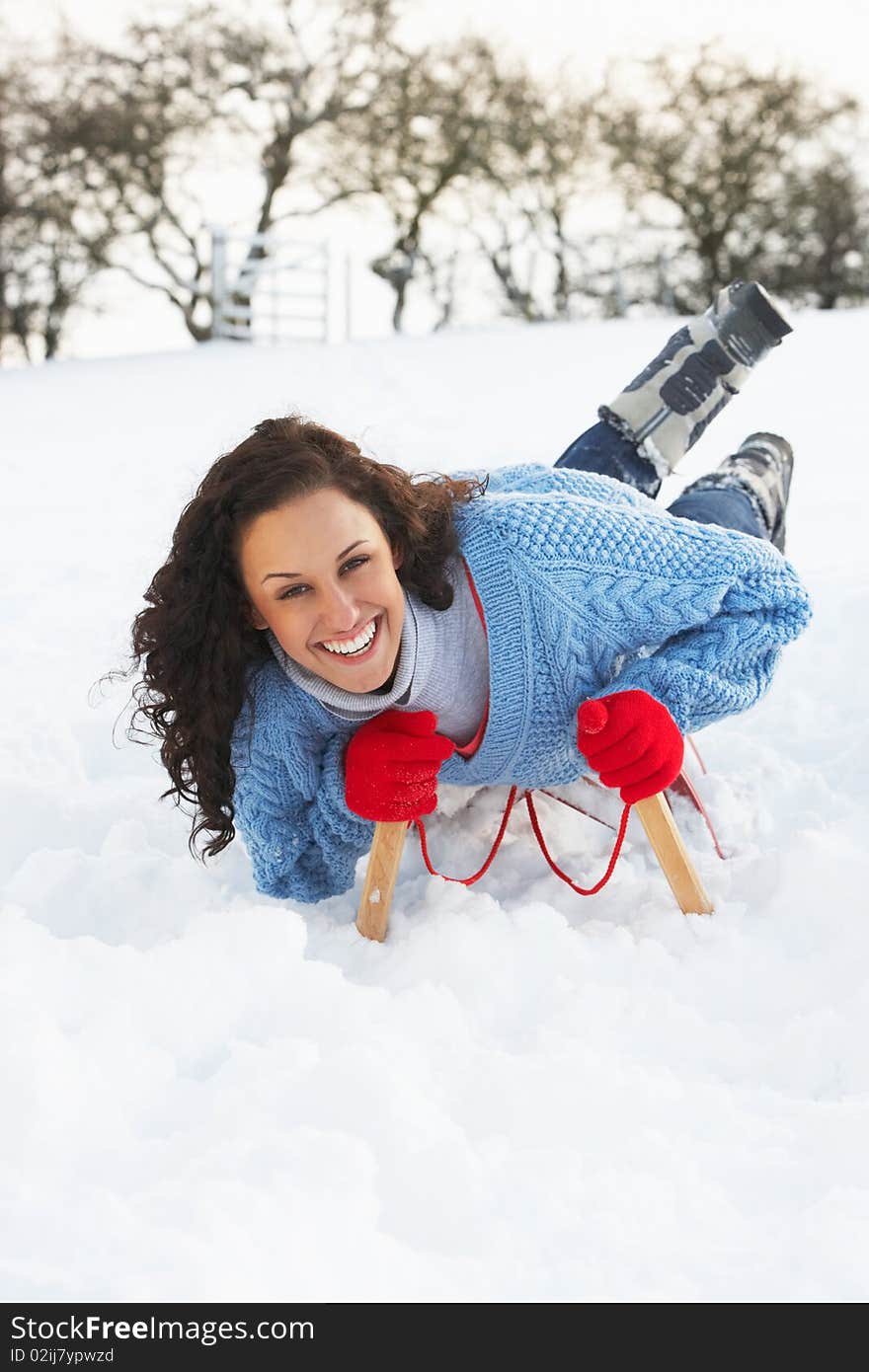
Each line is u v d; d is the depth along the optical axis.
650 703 1.97
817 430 6.29
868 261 20.33
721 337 2.73
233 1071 1.52
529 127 20.28
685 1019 1.82
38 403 9.91
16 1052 1.43
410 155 20.38
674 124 20.61
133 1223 1.27
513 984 1.91
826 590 3.52
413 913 2.17
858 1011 1.81
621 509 2.10
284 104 20.06
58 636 3.87
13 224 19.47
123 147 19.19
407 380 9.61
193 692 2.03
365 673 1.91
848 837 2.38
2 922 1.73
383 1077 1.48
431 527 1.99
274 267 16.14
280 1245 1.27
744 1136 1.54
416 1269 1.28
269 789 2.10
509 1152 1.48
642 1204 1.40
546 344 12.10
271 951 1.74
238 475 1.84
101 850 2.51
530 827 2.46
